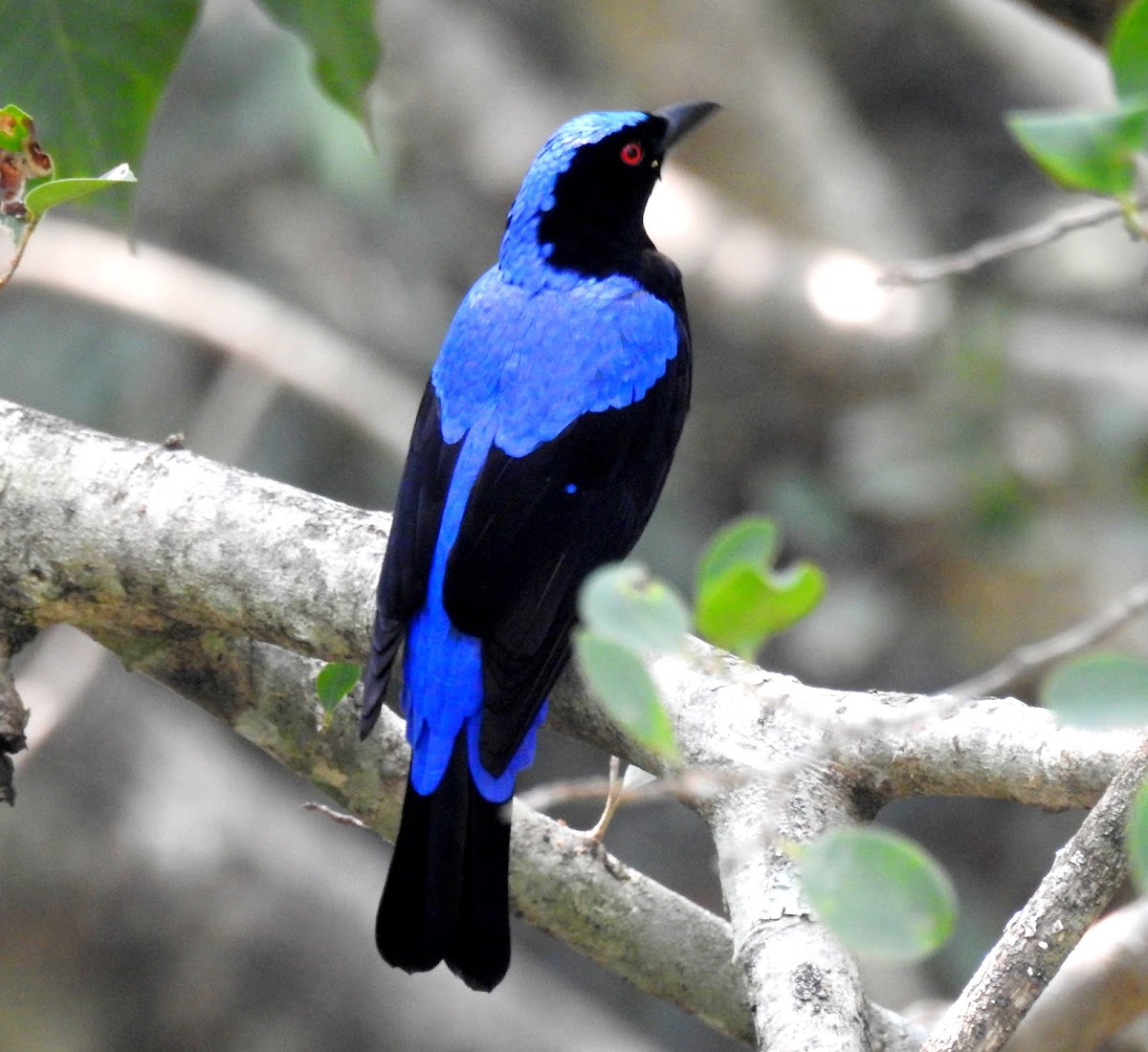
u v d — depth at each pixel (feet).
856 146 52.65
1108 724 11.48
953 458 44.45
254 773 48.49
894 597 46.65
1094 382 44.91
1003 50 51.57
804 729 18.58
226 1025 42.63
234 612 21.50
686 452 49.32
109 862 43.21
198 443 44.47
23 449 21.97
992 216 57.88
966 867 50.39
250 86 45.34
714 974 22.26
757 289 47.55
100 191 24.09
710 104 26.73
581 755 50.90
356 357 45.85
